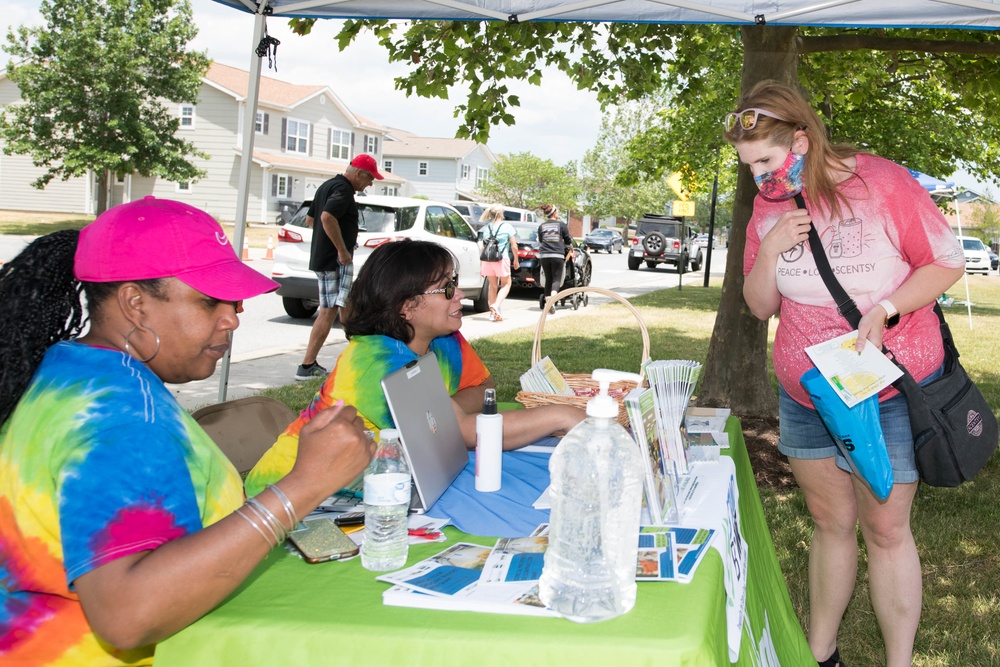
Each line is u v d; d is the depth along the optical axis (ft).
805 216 8.31
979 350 38.17
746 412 20.51
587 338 36.22
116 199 133.28
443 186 194.39
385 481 5.50
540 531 6.10
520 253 54.19
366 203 38.99
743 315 20.34
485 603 4.75
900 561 8.87
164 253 4.87
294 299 38.32
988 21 13.50
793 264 8.55
